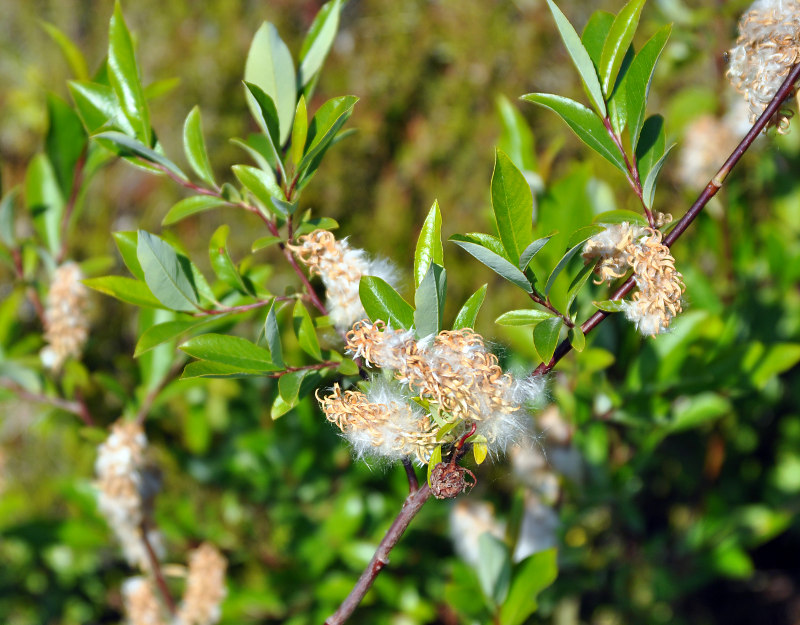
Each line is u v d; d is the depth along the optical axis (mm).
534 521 914
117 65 749
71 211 892
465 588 813
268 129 708
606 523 1097
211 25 1533
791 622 1245
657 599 1019
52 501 1479
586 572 969
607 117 702
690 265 964
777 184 1088
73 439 1377
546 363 678
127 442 840
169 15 1547
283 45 739
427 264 686
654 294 672
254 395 1153
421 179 1469
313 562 955
